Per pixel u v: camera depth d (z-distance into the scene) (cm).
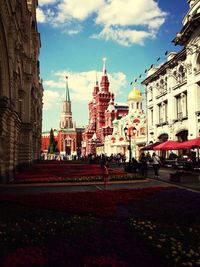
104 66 12838
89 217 1106
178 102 4462
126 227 938
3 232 861
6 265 623
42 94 8769
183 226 961
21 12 3203
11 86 2517
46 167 4341
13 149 2792
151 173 3362
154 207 1218
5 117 2355
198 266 619
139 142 7456
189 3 4025
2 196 1538
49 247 736
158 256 683
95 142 11631
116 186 2203
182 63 4159
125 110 12069
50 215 1123
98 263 629
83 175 2917
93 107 13062
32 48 4725
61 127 16650
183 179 2341
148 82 5584
